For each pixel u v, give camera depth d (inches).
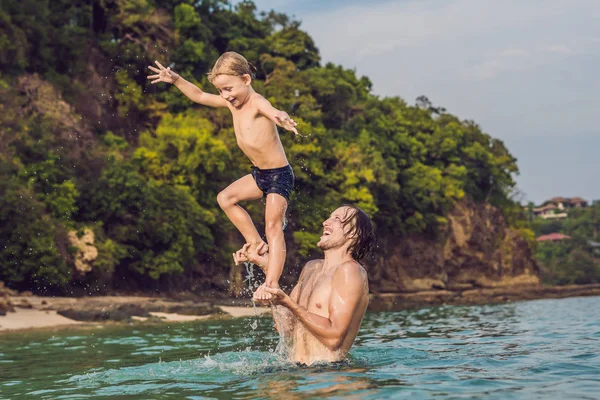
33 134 1310.3
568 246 4338.1
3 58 1428.4
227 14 2386.8
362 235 273.4
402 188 2368.4
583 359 279.1
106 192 1339.8
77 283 1243.8
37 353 429.1
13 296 1024.2
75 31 1711.4
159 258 1391.5
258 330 608.7
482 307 1421.0
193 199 1507.1
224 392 221.1
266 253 268.4
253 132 247.8
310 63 2541.8
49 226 1154.7
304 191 1897.1
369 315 970.1
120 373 280.8
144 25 1807.3
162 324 794.2
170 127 1636.3
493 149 3134.8
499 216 2906.0
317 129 1968.5
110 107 1704.0
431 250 2463.1
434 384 221.3
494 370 251.8
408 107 2947.8
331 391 212.8
